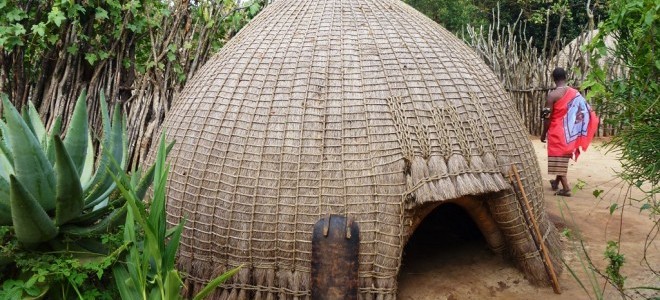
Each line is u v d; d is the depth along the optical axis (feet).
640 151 10.72
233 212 13.38
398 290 15.39
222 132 13.96
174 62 20.88
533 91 40.83
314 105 13.70
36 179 9.56
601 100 12.13
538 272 15.15
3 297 9.09
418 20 16.37
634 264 16.79
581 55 37.68
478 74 15.79
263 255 13.23
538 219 15.80
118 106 11.53
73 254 10.14
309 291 12.94
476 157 13.99
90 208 10.93
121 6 20.40
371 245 13.10
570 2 59.82
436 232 19.71
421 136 13.62
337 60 14.37
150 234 8.44
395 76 14.19
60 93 19.79
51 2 19.49
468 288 15.42
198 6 21.58
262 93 14.10
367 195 13.12
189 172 14.03
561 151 24.07
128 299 9.20
